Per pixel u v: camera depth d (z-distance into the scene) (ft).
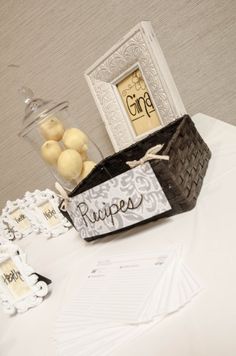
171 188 1.63
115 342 1.08
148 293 1.22
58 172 2.29
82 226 1.95
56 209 2.47
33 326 1.47
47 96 3.53
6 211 2.93
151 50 2.29
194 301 1.08
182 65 3.15
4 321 1.67
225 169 1.93
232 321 0.94
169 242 1.52
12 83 3.55
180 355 0.94
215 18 2.95
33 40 3.33
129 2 3.00
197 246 1.37
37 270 2.01
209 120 2.69
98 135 3.50
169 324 1.05
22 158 3.85
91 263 1.76
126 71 2.55
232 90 3.17
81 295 1.48
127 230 1.90
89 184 1.93
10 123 3.71
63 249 2.19
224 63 3.08
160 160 1.58
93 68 2.74
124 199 1.71
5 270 1.67
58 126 2.40
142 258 1.49
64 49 3.28
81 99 3.42
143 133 2.63
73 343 1.17
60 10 3.15
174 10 2.97
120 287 1.35
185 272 1.23
